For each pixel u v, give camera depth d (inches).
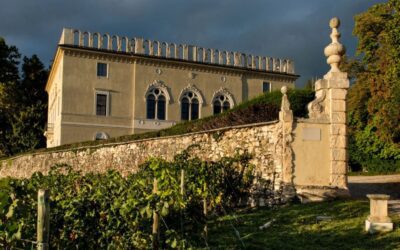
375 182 800.9
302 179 509.0
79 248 287.6
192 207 335.9
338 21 542.9
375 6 1215.6
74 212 287.0
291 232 374.0
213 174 520.4
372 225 350.3
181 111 1755.7
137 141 823.1
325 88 529.7
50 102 2041.1
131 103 1662.2
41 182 421.4
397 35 668.7
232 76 1878.7
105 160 916.6
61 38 1637.6
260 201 529.3
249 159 553.9
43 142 2046.0
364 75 1226.6
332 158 515.5
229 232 393.1
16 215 225.5
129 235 277.6
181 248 264.5
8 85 2100.1
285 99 524.1
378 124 958.4
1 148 1953.7
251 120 664.4
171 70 1748.3
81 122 1565.0
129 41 1678.2
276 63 2005.4
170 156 719.1
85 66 1592.0
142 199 265.3
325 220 405.7
